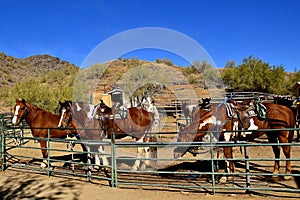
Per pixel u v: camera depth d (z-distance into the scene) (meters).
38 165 9.09
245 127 6.80
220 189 6.01
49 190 6.31
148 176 7.34
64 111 8.07
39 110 8.96
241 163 8.71
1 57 74.19
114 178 6.59
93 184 6.76
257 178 6.80
